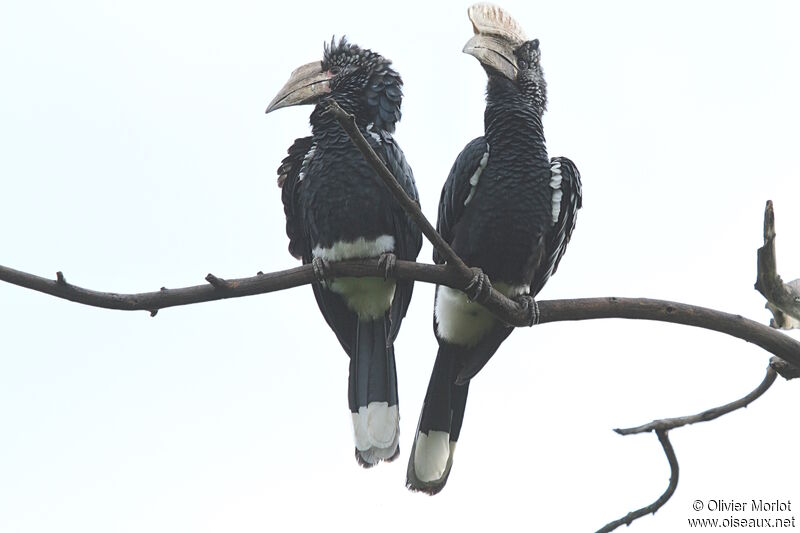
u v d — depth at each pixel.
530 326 9.27
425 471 10.78
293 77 12.13
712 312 8.70
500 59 11.23
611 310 8.92
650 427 8.78
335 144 10.90
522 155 10.74
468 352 10.95
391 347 11.23
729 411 8.98
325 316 11.41
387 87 11.80
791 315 9.17
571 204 10.98
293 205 11.52
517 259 10.78
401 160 11.10
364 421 11.07
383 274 10.05
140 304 8.59
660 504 8.90
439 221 11.05
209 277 8.75
